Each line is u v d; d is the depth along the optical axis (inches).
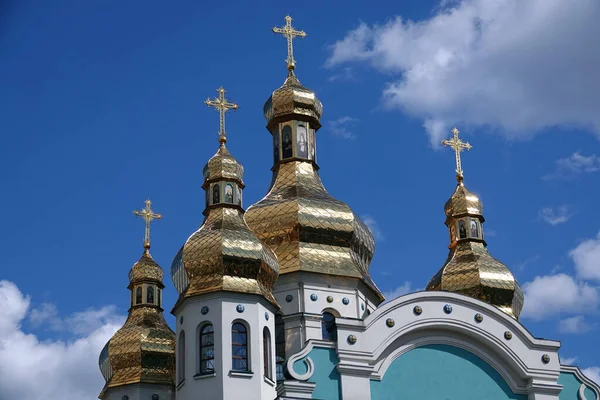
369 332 1963.6
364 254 2527.1
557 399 2021.4
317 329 2357.3
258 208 2491.4
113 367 2610.7
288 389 1894.7
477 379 2011.6
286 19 2807.6
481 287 2669.8
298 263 2394.2
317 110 2691.9
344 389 1916.8
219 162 2393.0
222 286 2198.6
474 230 2785.4
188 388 2146.9
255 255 2245.3
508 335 2031.3
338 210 2480.3
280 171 2600.9
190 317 2203.5
